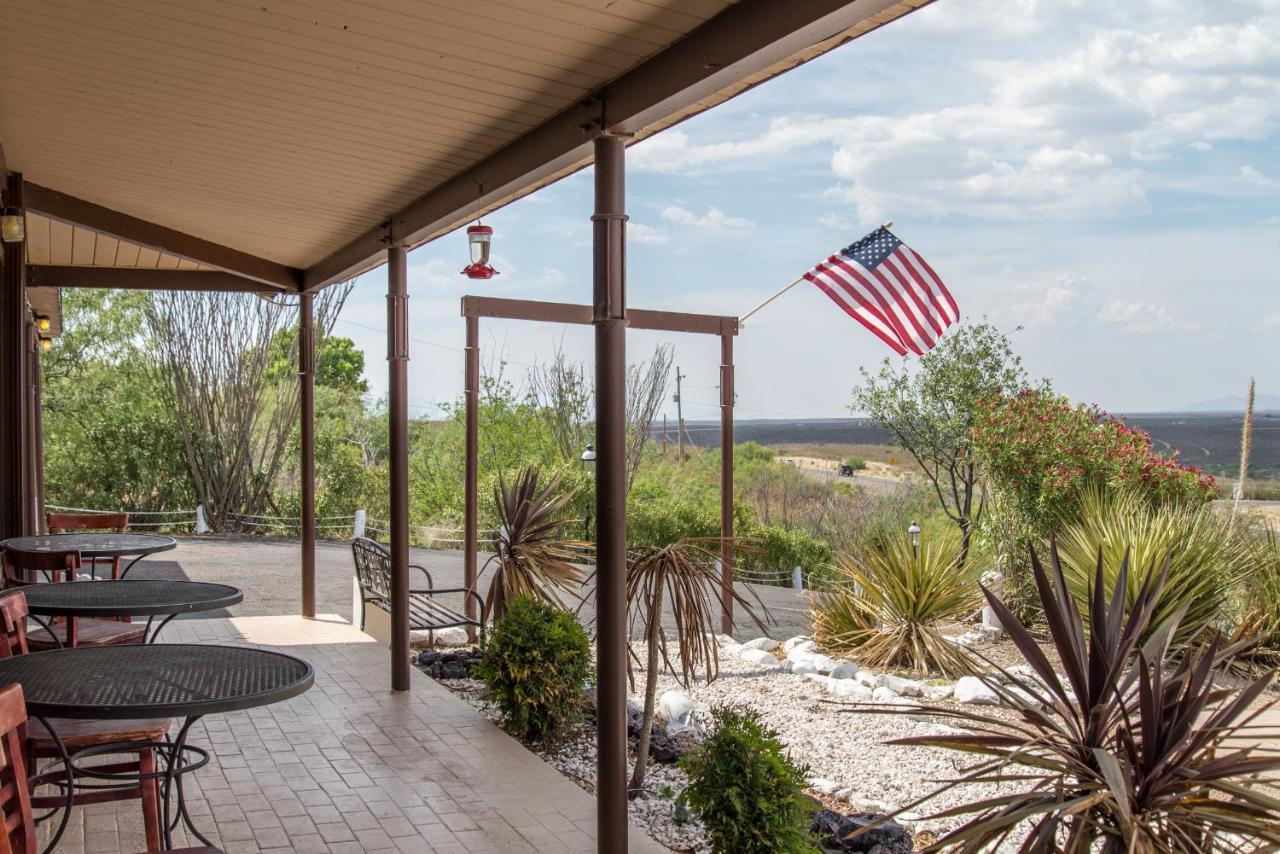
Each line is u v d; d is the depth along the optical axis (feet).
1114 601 8.95
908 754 17.79
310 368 26.81
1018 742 8.70
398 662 19.63
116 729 10.40
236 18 10.68
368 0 9.84
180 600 12.89
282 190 17.69
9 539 19.15
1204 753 8.39
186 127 14.62
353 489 64.95
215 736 16.63
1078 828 8.02
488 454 63.21
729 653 26.05
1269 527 26.96
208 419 62.54
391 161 15.48
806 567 50.06
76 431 62.95
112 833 12.43
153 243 21.54
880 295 27.99
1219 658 8.51
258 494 63.46
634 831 13.03
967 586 26.13
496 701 17.11
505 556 21.93
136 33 11.36
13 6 10.82
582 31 10.12
